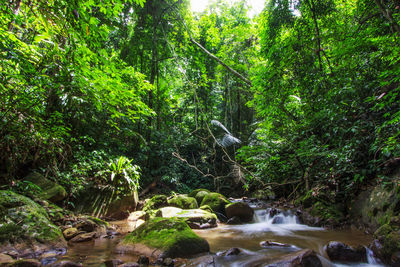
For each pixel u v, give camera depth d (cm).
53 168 472
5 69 326
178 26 988
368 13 461
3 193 298
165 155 939
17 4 271
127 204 547
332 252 251
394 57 335
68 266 197
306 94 503
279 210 523
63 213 401
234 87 1273
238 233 390
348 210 423
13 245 232
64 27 227
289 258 208
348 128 416
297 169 603
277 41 639
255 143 1059
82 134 624
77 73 330
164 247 240
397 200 288
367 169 402
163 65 1065
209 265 214
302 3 554
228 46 1173
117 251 261
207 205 563
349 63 418
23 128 380
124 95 388
